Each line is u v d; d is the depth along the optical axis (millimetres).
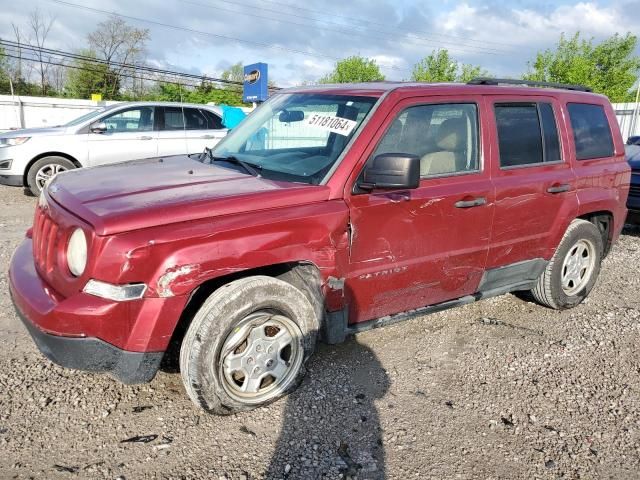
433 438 3051
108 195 2955
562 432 3154
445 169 3758
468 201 3773
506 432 3137
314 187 3174
